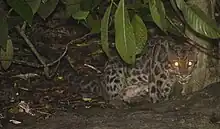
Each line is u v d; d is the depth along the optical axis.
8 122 7.43
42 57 10.31
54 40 11.78
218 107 7.24
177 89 8.47
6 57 6.60
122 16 3.89
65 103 8.52
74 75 9.75
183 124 6.71
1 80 9.46
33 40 11.45
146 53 8.79
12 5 4.79
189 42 7.92
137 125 6.75
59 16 11.45
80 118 7.40
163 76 8.52
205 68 8.09
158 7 4.12
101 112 7.86
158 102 8.48
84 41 11.78
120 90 8.95
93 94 9.12
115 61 8.94
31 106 8.24
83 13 5.02
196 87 8.18
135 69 8.85
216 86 8.00
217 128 6.57
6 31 5.24
